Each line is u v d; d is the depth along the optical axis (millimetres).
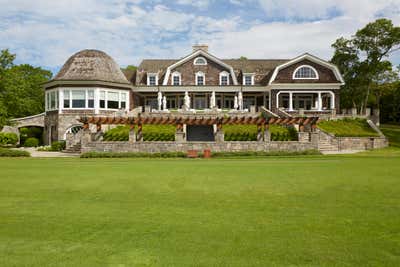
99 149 25672
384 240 5793
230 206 8094
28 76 57094
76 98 34562
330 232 6211
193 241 5816
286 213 7461
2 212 7711
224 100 43406
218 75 42594
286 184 10727
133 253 5316
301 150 25188
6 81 33469
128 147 25594
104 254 5293
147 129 30609
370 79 45344
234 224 6723
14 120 34844
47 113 36344
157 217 7242
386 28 41375
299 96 43344
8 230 6465
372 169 14352
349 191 9586
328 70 39438
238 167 15625
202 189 10062
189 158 22594
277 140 26844
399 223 6691
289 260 5020
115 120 26188
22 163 18547
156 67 44375
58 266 4879
